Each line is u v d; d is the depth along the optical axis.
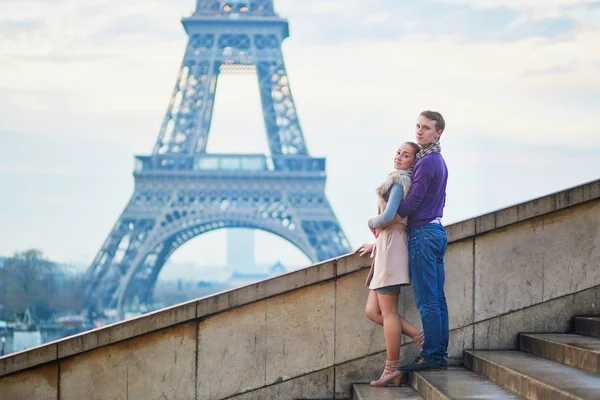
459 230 13.48
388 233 11.85
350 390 13.32
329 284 13.40
